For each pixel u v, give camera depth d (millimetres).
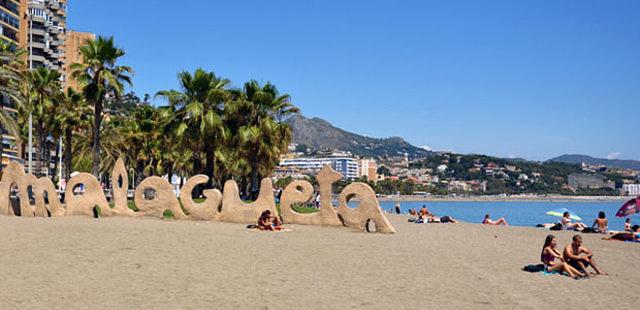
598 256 19484
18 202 32250
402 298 11156
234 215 28953
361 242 21625
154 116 67312
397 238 23953
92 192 31062
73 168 76500
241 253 17391
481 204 185625
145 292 11227
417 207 138500
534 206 158125
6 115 36688
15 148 79625
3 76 36406
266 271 14094
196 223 28391
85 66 40531
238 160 57125
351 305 10453
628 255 19891
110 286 11750
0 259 15039
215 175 65750
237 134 45156
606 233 30406
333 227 27297
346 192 26875
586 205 172625
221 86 44438
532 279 13781
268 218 25781
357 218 26625
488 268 15430
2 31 80625
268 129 45469
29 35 91688
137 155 69688
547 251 14922
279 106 47156
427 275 13992
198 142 43844
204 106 43469
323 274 13836
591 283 13422
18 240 19344
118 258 15680
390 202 193500
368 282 12844
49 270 13500
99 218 30219
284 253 17672
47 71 50188
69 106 52719
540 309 10414
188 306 10117
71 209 31062
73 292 11086
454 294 11664
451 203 197875
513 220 67000
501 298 11344
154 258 15852
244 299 10789
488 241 24047
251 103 44938
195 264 14953
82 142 66750
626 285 13227
